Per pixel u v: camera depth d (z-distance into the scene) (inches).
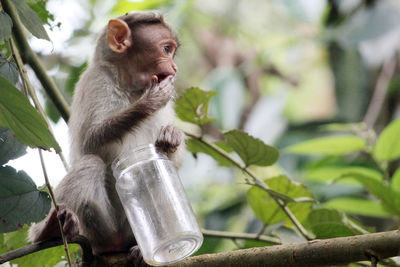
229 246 387.5
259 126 602.5
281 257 248.5
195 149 353.4
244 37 759.1
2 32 244.7
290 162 560.4
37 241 281.1
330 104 728.3
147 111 309.9
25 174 241.8
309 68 758.5
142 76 351.9
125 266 292.8
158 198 247.4
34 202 241.0
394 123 370.0
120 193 255.8
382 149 382.0
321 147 403.2
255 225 501.4
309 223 336.5
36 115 206.7
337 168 407.2
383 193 332.2
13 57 260.5
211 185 560.4
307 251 245.0
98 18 474.9
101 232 313.3
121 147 329.7
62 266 341.1
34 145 222.5
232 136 311.6
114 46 349.4
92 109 329.1
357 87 592.4
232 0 767.7
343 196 488.4
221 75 573.9
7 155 240.7
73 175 309.9
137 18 361.1
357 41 555.5
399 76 595.5
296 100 736.3
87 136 322.3
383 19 557.9
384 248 233.1
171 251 244.2
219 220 529.7
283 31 746.8
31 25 255.1
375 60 591.5
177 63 394.6
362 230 312.3
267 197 336.5
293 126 608.4
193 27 749.3
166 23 370.6
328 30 592.4
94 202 311.9
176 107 337.4
